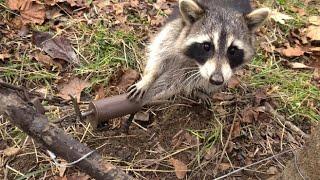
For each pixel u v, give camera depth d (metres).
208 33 0.62
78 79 0.70
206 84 0.68
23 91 0.43
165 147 0.64
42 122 0.44
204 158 0.63
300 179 0.49
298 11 0.95
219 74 0.60
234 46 0.62
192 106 0.69
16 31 0.75
